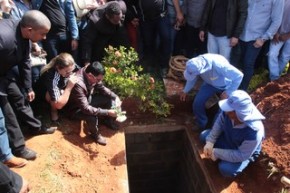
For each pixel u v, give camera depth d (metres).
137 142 5.26
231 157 4.05
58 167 4.16
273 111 4.85
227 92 4.49
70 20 4.88
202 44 5.79
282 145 4.32
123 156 4.55
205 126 5.05
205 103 4.80
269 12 4.82
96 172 4.29
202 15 5.18
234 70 4.28
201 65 4.11
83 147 4.55
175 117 5.30
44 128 4.50
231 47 5.21
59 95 4.31
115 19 4.80
